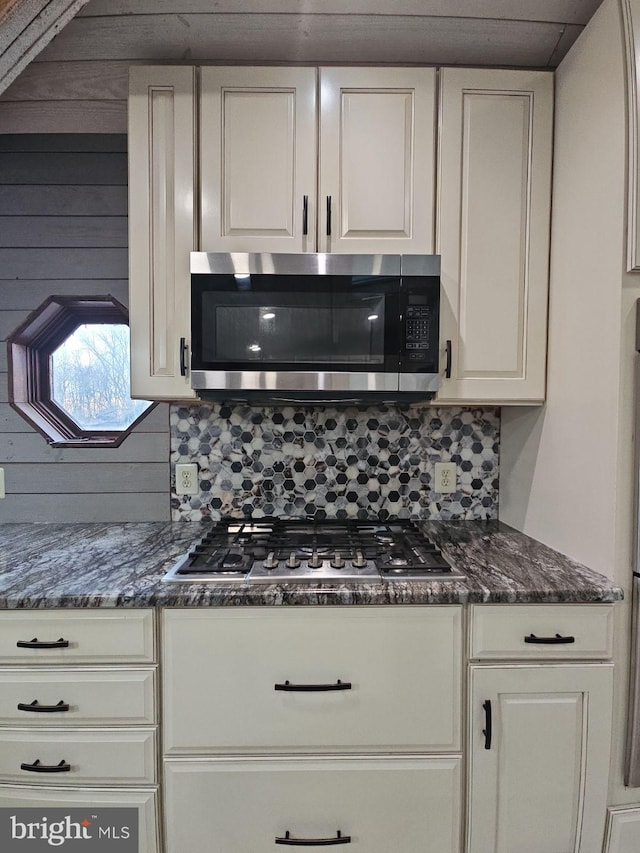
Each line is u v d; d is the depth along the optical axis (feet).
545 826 3.41
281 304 3.98
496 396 4.21
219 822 3.38
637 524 3.35
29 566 3.78
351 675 3.35
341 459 5.23
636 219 3.26
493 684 3.36
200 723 3.35
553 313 4.14
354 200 4.10
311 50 4.44
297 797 3.37
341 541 4.37
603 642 3.37
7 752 3.36
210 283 3.95
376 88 4.07
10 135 5.02
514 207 4.15
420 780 3.37
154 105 4.09
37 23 3.77
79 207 5.05
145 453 5.18
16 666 3.33
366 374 4.00
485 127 4.11
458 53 4.46
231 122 4.08
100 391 5.42
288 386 4.01
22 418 5.12
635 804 3.48
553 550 4.16
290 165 4.09
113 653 3.33
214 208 4.10
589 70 3.65
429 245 4.13
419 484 5.26
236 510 5.22
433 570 3.56
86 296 5.09
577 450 3.82
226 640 3.33
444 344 4.16
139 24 4.17
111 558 3.98
